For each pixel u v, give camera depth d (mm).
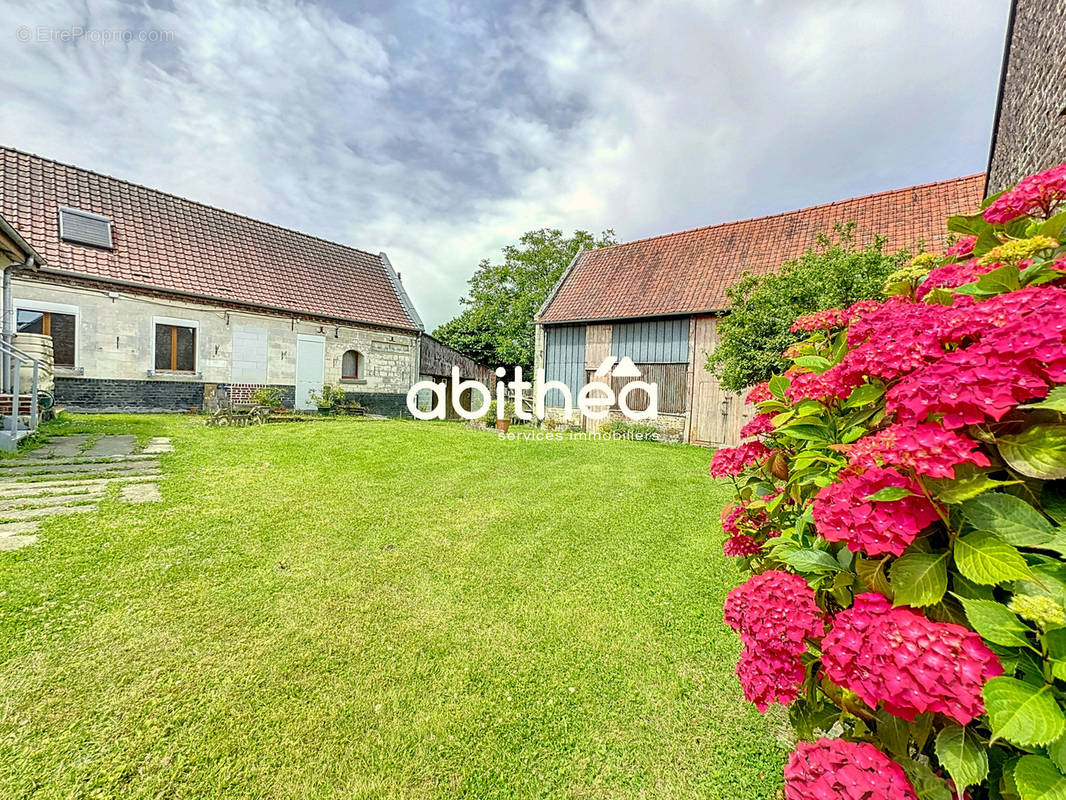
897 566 1088
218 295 12023
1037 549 1055
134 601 2604
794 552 1403
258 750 1712
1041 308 1006
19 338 7508
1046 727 781
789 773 1101
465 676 2158
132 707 1867
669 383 11234
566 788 1623
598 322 12469
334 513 4281
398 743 1778
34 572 2777
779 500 1798
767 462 1993
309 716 1882
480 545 3711
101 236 10766
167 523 3705
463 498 5043
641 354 11727
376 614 2643
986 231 1684
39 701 1857
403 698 2008
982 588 1016
